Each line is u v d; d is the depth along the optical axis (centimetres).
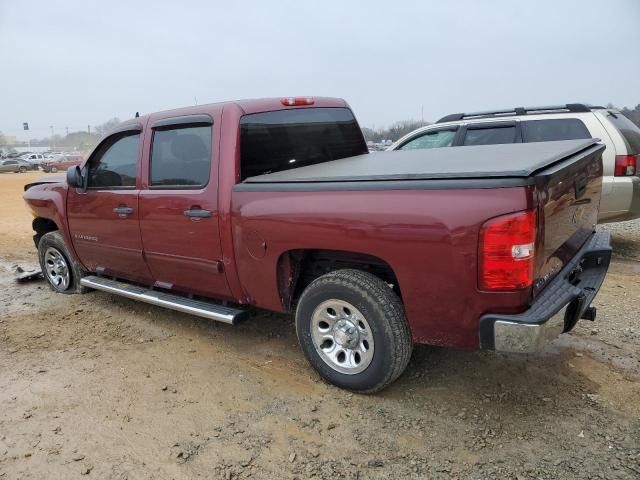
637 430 302
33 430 327
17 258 817
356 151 524
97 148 493
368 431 313
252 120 400
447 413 327
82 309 545
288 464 288
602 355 392
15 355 437
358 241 316
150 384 380
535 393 344
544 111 697
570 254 346
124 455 300
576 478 267
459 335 300
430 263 292
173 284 454
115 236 481
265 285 377
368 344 334
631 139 650
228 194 379
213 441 310
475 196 276
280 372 390
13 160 4744
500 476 271
